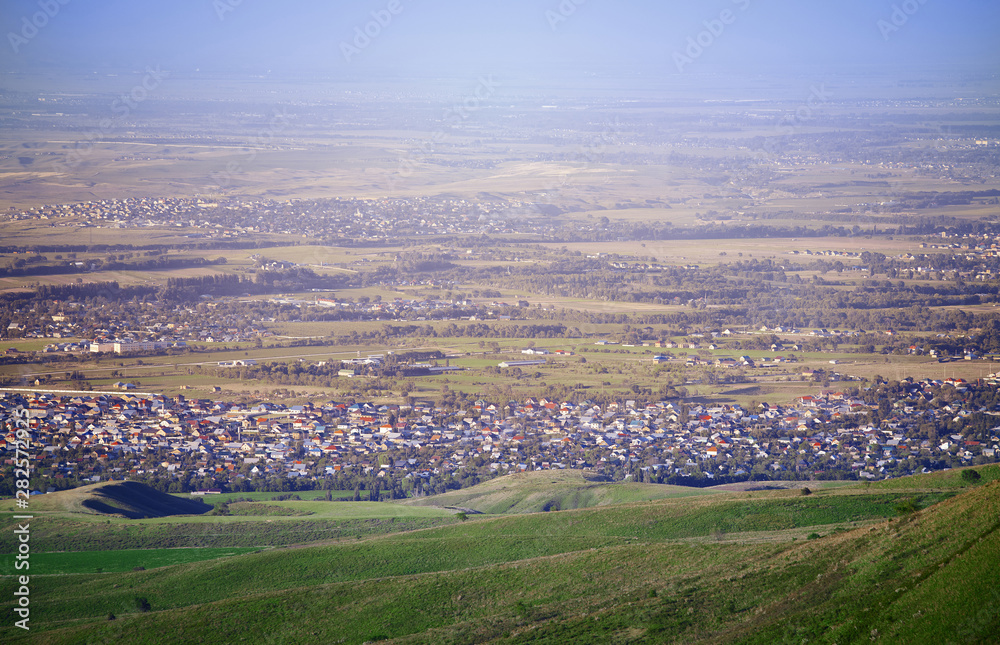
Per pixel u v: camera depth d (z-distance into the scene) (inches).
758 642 1537.9
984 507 1663.4
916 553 1622.8
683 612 1800.0
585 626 1878.7
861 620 1427.2
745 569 1979.6
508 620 2062.0
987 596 1288.1
